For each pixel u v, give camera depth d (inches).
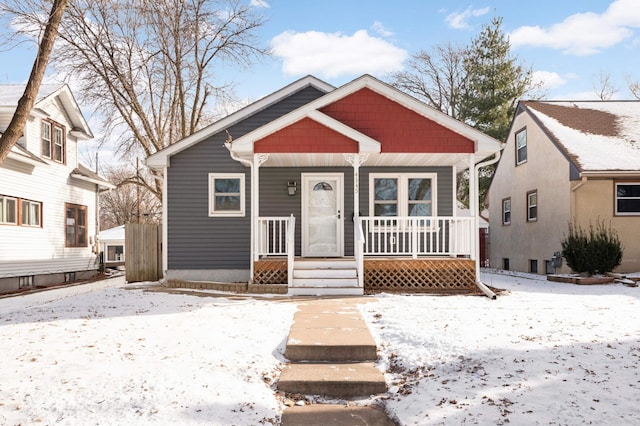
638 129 700.0
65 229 781.3
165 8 856.9
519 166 814.5
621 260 592.1
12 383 194.5
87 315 338.0
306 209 557.0
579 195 626.5
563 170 650.2
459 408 179.9
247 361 233.1
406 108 476.1
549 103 799.1
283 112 566.9
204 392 191.3
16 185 647.1
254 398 194.5
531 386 192.7
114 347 245.1
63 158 780.0
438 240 525.0
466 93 1247.5
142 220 1734.7
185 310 355.6
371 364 243.4
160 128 981.8
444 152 474.3
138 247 626.2
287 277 467.2
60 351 237.8
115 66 878.4
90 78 877.2
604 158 617.0
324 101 468.1
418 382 212.5
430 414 178.4
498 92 1187.9
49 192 737.0
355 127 473.7
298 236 553.6
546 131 684.7
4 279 619.8
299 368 234.1
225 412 179.3
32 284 689.0
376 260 462.6
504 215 895.1
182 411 176.1
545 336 260.4
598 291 477.7
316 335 269.7
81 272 837.8
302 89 570.3
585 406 173.5
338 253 553.3
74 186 818.2
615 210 621.3
